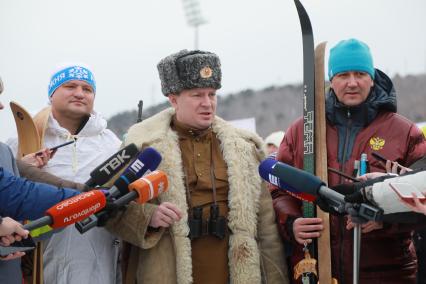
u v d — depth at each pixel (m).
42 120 3.14
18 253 2.31
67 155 3.11
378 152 2.89
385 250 2.82
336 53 3.01
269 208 2.96
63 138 3.16
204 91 2.87
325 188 2.33
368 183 2.25
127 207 2.74
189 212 2.82
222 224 2.80
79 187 2.73
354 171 2.86
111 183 2.78
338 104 3.01
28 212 2.36
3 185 2.33
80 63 3.24
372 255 2.81
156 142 2.86
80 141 3.17
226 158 2.90
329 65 3.08
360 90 2.95
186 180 2.86
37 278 2.77
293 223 2.87
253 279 2.78
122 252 2.98
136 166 2.54
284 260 2.94
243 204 2.83
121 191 2.50
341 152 2.96
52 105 3.22
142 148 2.85
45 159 2.92
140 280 2.79
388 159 2.86
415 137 2.91
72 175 3.09
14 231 2.07
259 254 2.86
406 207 2.13
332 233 2.88
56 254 2.91
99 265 2.95
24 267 2.88
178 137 2.93
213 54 2.92
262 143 3.04
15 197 2.34
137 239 2.71
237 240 2.80
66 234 2.92
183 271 2.70
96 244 2.96
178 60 2.90
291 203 3.04
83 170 3.12
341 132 3.01
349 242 2.83
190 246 2.76
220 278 2.80
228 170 2.88
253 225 2.85
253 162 2.94
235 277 2.78
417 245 3.30
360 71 2.94
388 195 2.14
